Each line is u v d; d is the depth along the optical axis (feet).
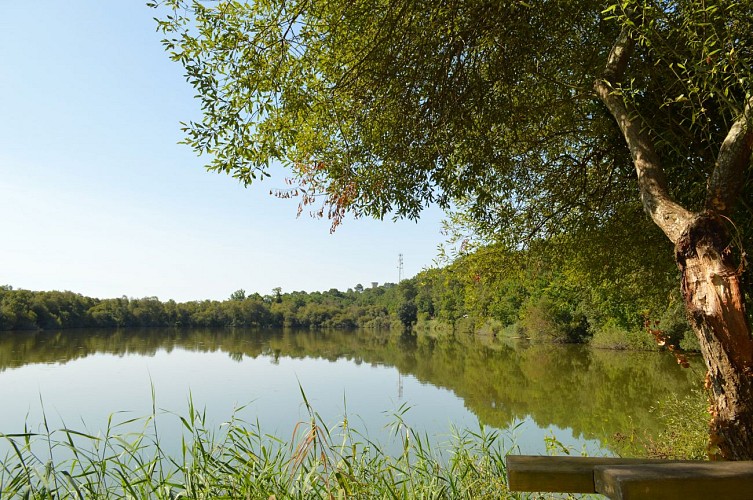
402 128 14.24
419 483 10.81
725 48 8.00
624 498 4.85
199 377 69.26
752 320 11.59
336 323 282.77
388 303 291.79
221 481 9.07
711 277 7.01
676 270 16.93
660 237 16.55
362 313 292.61
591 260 18.25
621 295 21.27
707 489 4.91
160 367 82.28
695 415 19.36
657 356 77.41
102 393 54.60
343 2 12.08
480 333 177.58
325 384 60.13
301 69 12.92
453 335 188.14
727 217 7.30
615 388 47.85
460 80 13.48
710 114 11.30
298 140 14.82
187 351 119.75
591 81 14.16
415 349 121.29
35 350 109.19
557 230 18.10
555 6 12.43
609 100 10.31
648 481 4.87
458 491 10.77
